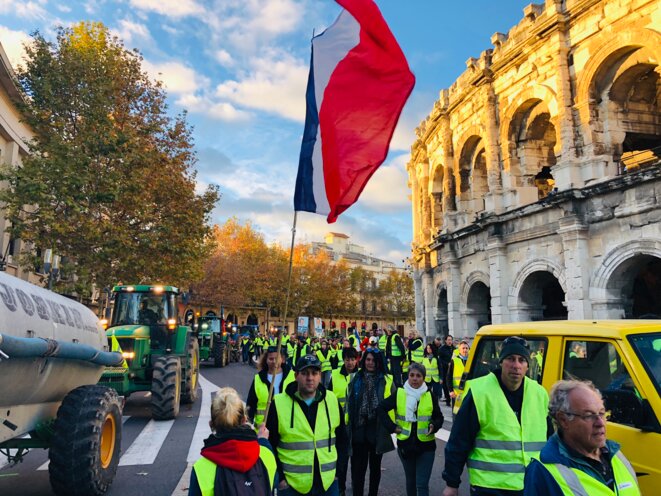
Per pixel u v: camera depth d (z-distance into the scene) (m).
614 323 4.99
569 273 17.64
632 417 4.19
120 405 7.19
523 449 3.65
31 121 21.41
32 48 21.69
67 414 6.17
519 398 3.83
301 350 17.88
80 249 21.31
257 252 64.50
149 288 14.72
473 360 6.36
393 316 88.44
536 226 19.75
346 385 8.44
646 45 15.86
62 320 6.45
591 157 17.61
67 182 19.73
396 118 5.27
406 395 5.91
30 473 7.97
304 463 4.27
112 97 22.91
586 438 2.49
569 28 18.73
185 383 14.62
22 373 5.19
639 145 20.88
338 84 5.36
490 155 22.78
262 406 6.27
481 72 22.98
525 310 20.67
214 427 3.16
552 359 5.17
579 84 18.28
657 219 15.15
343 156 5.26
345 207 5.23
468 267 25.02
